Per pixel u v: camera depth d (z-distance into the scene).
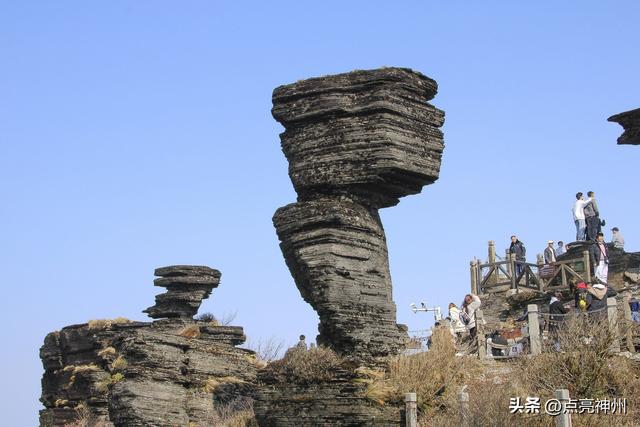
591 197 51.84
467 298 36.56
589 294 34.47
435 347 32.72
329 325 31.58
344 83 32.34
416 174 32.19
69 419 49.88
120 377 40.81
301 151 32.75
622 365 31.50
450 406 29.88
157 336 41.09
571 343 31.28
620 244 53.75
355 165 32.00
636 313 36.47
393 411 29.95
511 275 50.28
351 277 31.69
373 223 32.62
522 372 31.53
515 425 28.11
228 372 42.62
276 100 33.06
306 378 31.16
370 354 31.62
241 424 36.06
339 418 30.27
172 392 40.66
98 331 50.56
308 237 31.75
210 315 50.22
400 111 32.06
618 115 29.92
